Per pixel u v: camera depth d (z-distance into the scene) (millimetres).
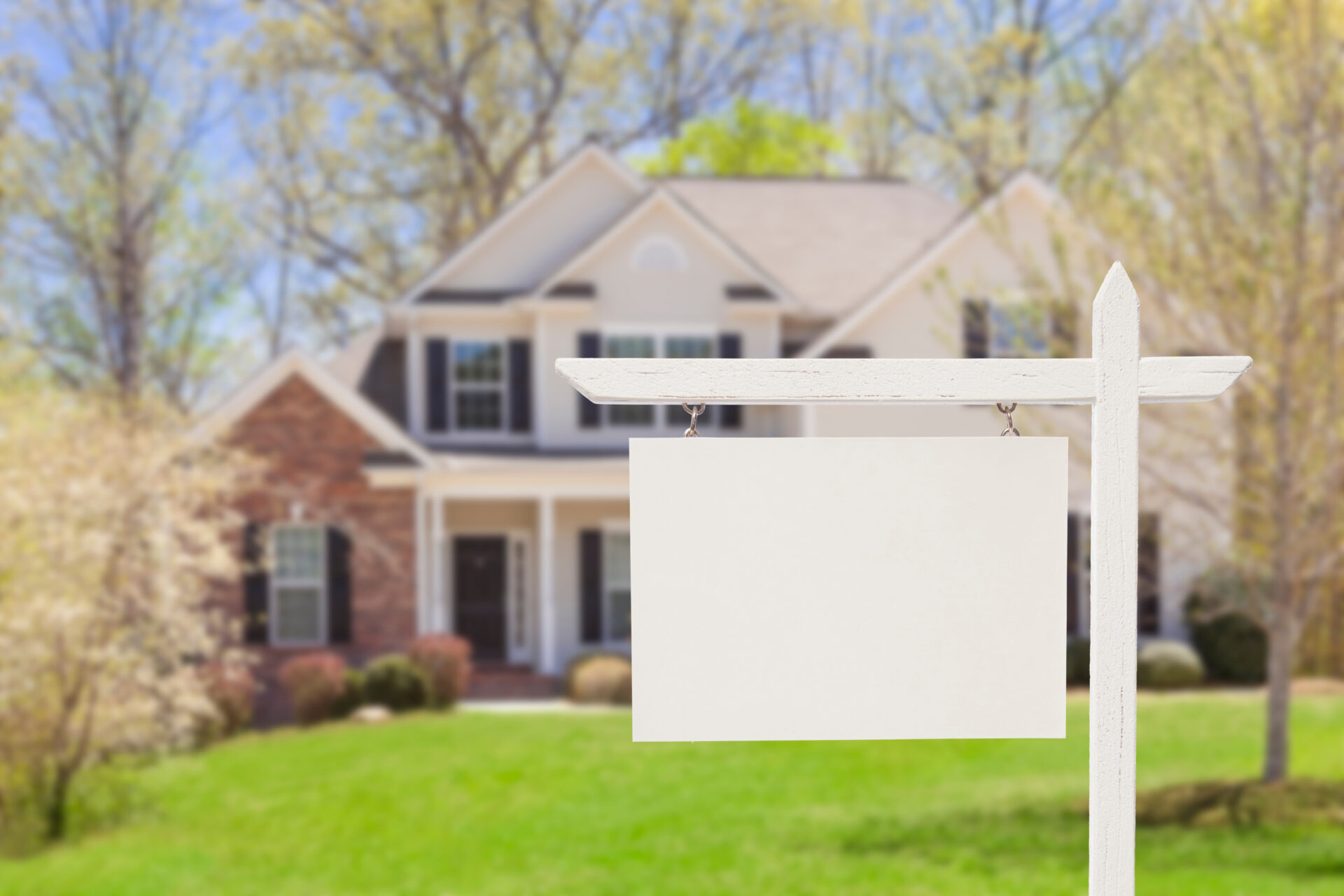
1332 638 19531
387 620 19859
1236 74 11211
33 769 12141
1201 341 11844
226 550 14477
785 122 33312
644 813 12641
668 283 21891
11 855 11578
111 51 27688
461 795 13477
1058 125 27703
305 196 32531
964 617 2947
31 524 11727
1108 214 11703
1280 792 12281
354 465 19828
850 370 2904
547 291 21312
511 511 21922
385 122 32469
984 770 14180
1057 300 11891
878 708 2936
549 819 12523
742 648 2934
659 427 21875
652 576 2934
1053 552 2955
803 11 32281
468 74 31844
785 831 11844
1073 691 18375
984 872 10312
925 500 2951
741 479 2945
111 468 12609
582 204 22328
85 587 12125
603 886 10445
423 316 21922
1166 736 15391
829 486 2951
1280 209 11336
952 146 32906
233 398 19562
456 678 18703
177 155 29078
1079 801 12633
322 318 34438
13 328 26422
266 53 29844
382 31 30797
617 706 18734
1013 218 20359
